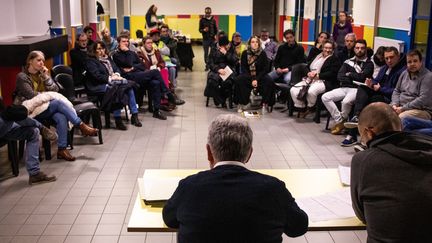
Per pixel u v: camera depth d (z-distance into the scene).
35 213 3.50
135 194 3.85
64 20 8.31
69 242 3.09
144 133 5.66
